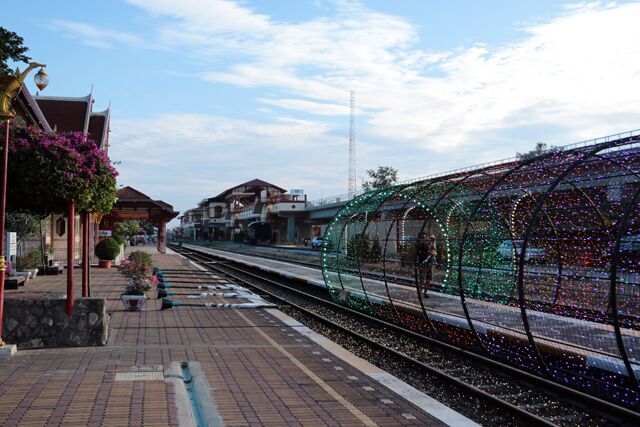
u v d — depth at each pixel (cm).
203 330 1106
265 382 709
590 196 1045
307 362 828
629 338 894
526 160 859
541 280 1202
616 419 670
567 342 864
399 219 1356
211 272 2922
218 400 630
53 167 880
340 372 768
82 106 3716
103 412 560
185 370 779
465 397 752
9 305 883
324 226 7988
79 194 900
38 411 561
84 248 1073
